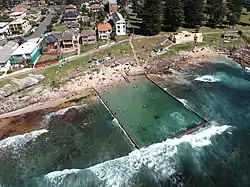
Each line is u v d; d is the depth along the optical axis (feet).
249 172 170.91
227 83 282.77
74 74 297.94
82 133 214.48
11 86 270.05
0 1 642.22
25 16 501.56
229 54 349.00
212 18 433.07
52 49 354.33
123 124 223.10
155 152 189.16
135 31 419.74
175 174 170.50
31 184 169.99
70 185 166.61
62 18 483.10
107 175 171.94
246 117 225.56
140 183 164.76
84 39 374.43
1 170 182.19
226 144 194.39
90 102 256.32
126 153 190.39
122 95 267.18
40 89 273.13
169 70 313.94
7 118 233.96
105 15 503.20
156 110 240.94
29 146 202.59
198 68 317.63
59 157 190.60
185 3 423.23
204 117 227.20
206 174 169.99
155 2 381.81
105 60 324.80
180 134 206.39
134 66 319.06
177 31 416.05
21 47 332.60
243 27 430.20
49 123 227.61
